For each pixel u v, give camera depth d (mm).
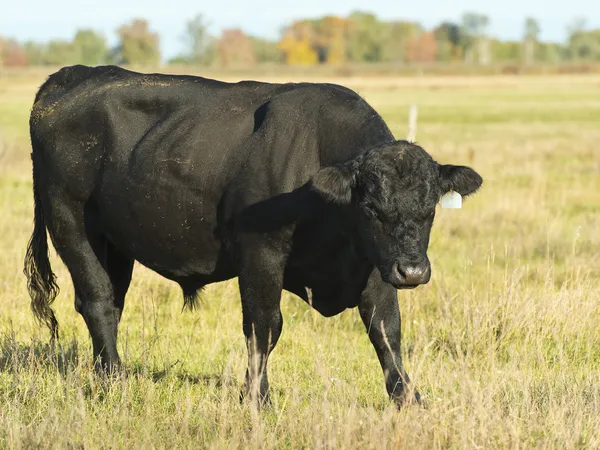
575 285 19031
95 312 14469
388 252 10789
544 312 16391
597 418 11242
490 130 79938
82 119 14234
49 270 15375
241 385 12734
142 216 13492
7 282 19891
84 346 15844
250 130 12789
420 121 92188
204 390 13273
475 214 29641
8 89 154625
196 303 14594
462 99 138375
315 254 12102
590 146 61188
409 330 17250
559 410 11164
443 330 16312
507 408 11797
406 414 10641
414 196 10766
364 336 17219
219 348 15883
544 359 14461
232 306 18750
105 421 11352
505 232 27703
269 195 12086
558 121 93250
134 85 14062
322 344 15125
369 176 10875
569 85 187250
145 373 12773
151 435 10820
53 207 14664
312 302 12773
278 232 12070
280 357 15250
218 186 12719
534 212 30094
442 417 10500
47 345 15445
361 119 12000
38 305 15305
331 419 10914
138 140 13680
